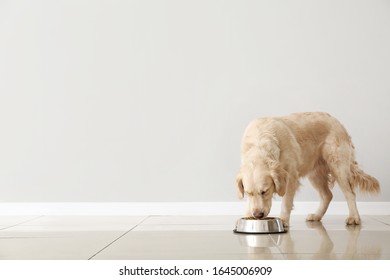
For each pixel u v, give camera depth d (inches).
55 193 189.2
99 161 188.9
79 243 107.4
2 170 190.5
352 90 185.5
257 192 127.0
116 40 191.0
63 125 190.2
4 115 191.3
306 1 187.5
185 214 185.0
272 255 87.5
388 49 185.3
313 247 96.9
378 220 157.1
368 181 151.0
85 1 192.2
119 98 189.5
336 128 149.0
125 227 140.4
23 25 192.9
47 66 191.8
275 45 187.3
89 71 190.7
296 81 186.2
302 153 141.6
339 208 181.3
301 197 182.7
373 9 186.2
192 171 186.7
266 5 188.1
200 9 189.6
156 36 190.2
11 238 117.3
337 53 186.1
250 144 133.6
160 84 189.0
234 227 137.8
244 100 186.9
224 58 187.9
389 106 184.5
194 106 187.8
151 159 187.9
